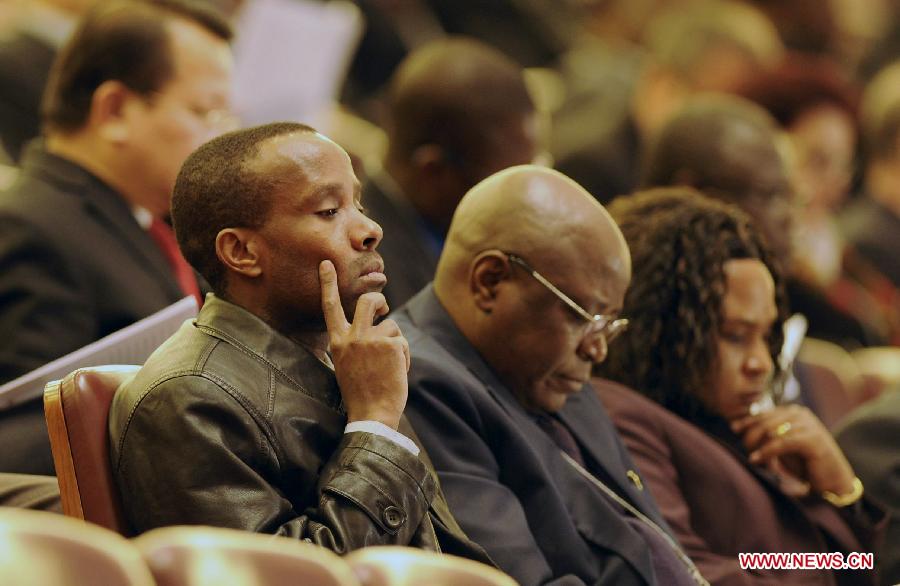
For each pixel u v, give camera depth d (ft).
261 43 46.80
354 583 17.06
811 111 54.24
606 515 27.78
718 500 31.81
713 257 32.68
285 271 22.22
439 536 23.54
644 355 32.86
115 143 34.37
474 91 41.83
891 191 59.57
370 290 22.65
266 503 20.89
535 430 27.86
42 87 46.44
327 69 48.67
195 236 22.58
